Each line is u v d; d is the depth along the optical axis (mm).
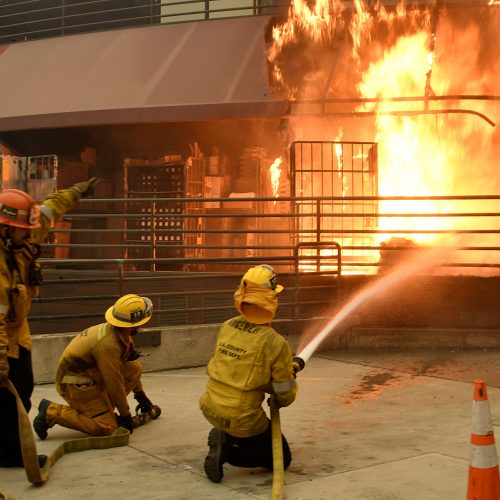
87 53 16328
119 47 16141
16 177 13078
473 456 3598
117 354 5371
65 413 5465
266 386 4410
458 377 7672
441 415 6082
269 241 13898
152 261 8445
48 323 12234
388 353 9148
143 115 13977
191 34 15828
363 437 5441
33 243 4535
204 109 13609
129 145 16188
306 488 4316
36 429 5500
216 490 4348
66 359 5465
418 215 9211
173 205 13773
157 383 7699
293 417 6102
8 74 16438
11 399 4730
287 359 4379
